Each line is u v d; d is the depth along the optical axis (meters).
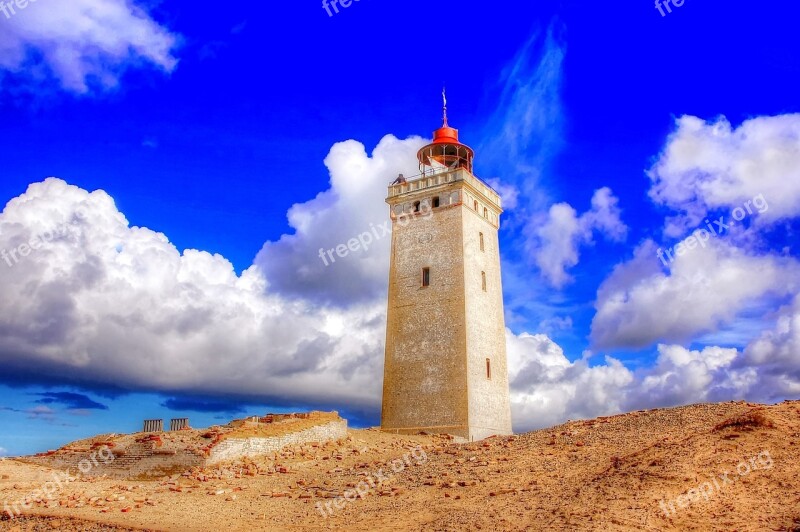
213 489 28.00
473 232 49.16
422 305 47.91
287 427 37.38
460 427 43.62
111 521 21.72
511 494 21.73
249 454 34.16
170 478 31.12
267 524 21.25
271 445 35.47
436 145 54.28
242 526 20.98
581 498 19.62
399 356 47.88
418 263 49.09
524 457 26.92
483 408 45.44
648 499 18.47
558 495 20.64
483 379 46.22
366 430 45.09
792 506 16.94
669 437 24.30
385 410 47.47
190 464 32.22
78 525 21.52
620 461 22.86
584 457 25.28
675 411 29.98
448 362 45.44
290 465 32.94
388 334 49.06
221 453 32.88
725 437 22.52
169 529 20.56
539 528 17.52
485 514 19.58
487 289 49.47
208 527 20.86
